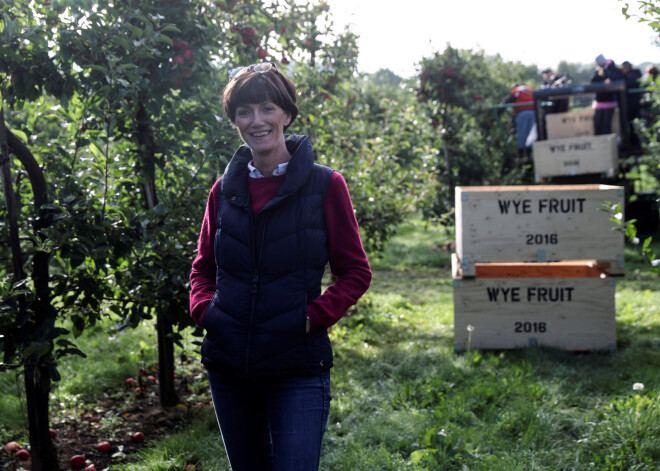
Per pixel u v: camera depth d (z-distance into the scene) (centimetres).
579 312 571
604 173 1061
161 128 417
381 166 760
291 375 211
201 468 355
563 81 1359
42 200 345
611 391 464
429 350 564
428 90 1138
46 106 410
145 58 373
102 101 362
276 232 212
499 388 450
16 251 318
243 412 219
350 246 222
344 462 345
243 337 209
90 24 340
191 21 390
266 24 484
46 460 358
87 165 392
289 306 209
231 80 223
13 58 313
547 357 545
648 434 358
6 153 313
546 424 390
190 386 499
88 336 615
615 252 554
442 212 1134
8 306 305
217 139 381
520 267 573
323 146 727
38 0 337
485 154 1261
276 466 207
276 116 216
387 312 727
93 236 333
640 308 695
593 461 347
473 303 579
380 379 498
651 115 1152
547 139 1119
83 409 451
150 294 364
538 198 555
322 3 719
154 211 349
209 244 231
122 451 383
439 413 400
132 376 517
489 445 369
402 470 334
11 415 432
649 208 1138
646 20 344
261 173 225
